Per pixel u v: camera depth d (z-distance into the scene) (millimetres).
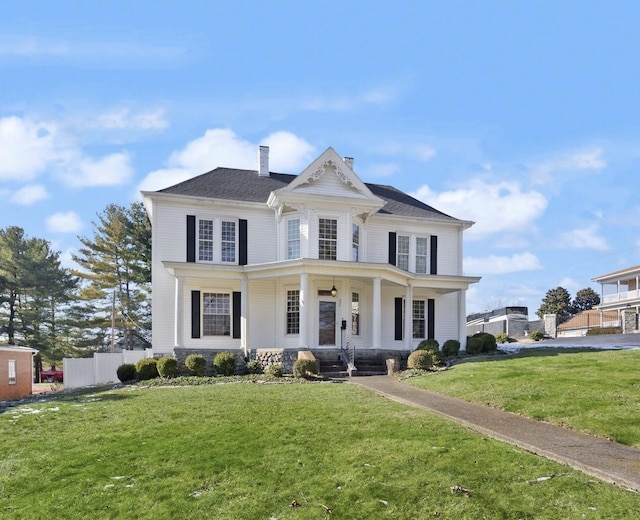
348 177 23078
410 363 18844
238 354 20906
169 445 8539
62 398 15398
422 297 26391
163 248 22562
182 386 16203
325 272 20609
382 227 25703
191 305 22516
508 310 49312
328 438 8578
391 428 9070
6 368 25500
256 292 23312
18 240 50281
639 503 5664
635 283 55594
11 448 8930
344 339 22375
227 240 23422
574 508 5629
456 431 8758
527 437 8383
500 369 15328
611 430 8469
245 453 7965
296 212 22953
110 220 48969
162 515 6039
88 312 49594
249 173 26859
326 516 5832
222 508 6156
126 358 25516
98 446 8734
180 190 23328
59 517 6145
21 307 49344
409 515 5773
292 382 16406
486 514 5660
